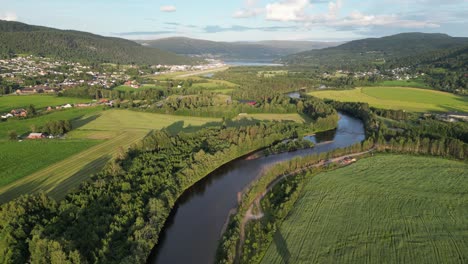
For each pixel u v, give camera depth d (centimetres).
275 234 7725
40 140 14025
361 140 16125
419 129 15550
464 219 8244
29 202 7481
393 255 6875
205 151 12669
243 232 7869
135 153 11631
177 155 11825
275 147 14250
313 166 11956
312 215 8544
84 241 6725
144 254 6850
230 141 13700
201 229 8319
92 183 8938
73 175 10519
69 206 7688
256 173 11856
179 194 9869
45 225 7119
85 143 13838
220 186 10781
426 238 7456
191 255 7319
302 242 7381
